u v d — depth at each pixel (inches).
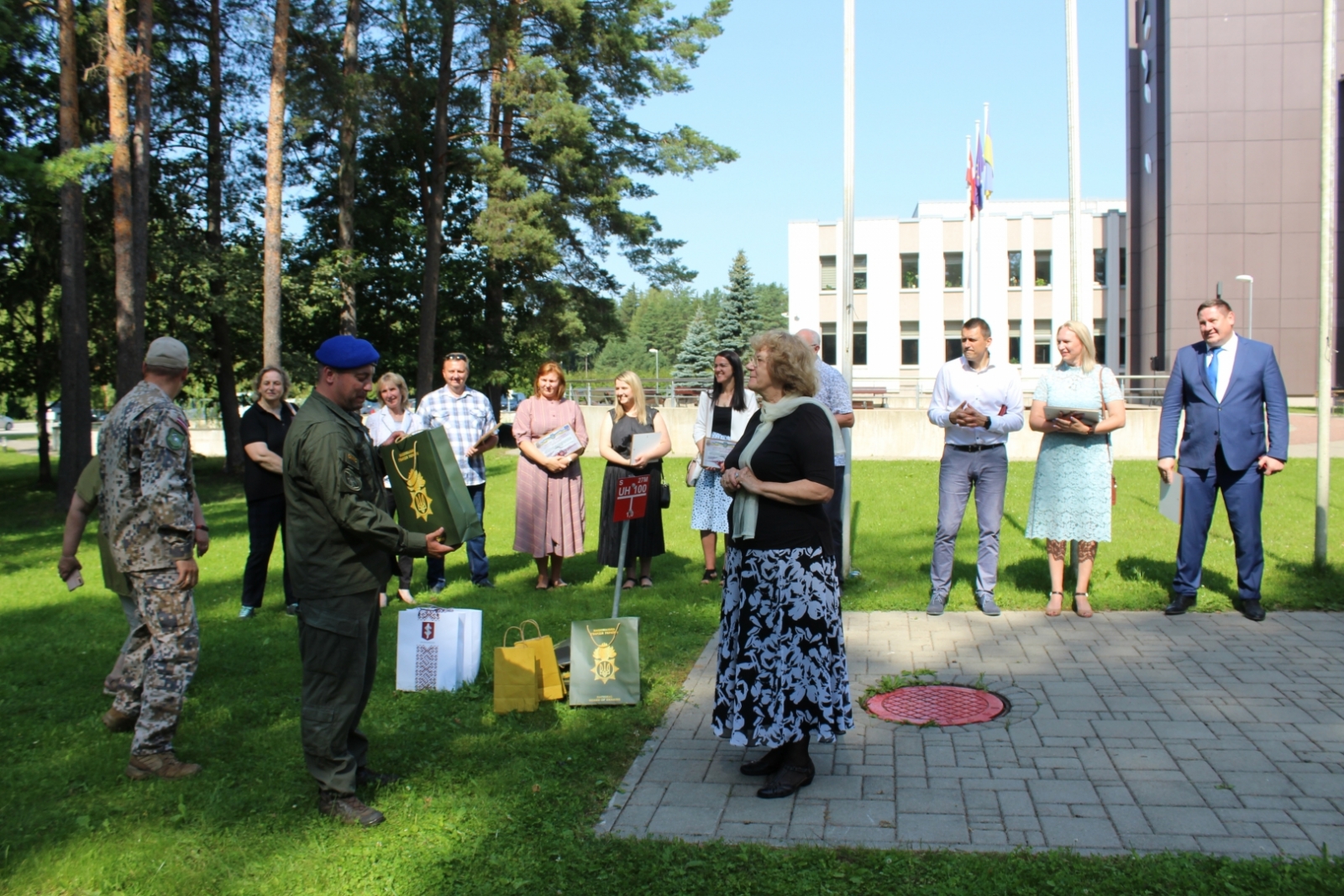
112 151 553.0
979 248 1291.8
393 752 195.9
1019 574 360.8
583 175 1148.5
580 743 200.4
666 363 5462.6
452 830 161.6
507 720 215.8
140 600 188.7
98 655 281.4
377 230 1210.6
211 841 159.9
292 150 1111.6
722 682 177.5
